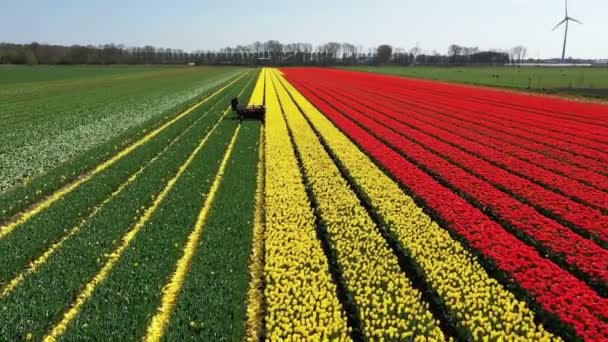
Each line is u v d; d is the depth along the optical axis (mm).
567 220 16016
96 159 24031
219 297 11117
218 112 43375
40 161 23812
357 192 19781
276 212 16641
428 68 164125
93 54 199375
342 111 42875
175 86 76500
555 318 10320
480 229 14766
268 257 13102
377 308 10656
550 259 13594
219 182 21250
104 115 40781
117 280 11750
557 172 22625
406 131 32375
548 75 108312
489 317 10508
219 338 9797
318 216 16875
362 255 13328
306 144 28109
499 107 46062
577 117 39219
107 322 10000
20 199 17719
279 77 100750
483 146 27562
